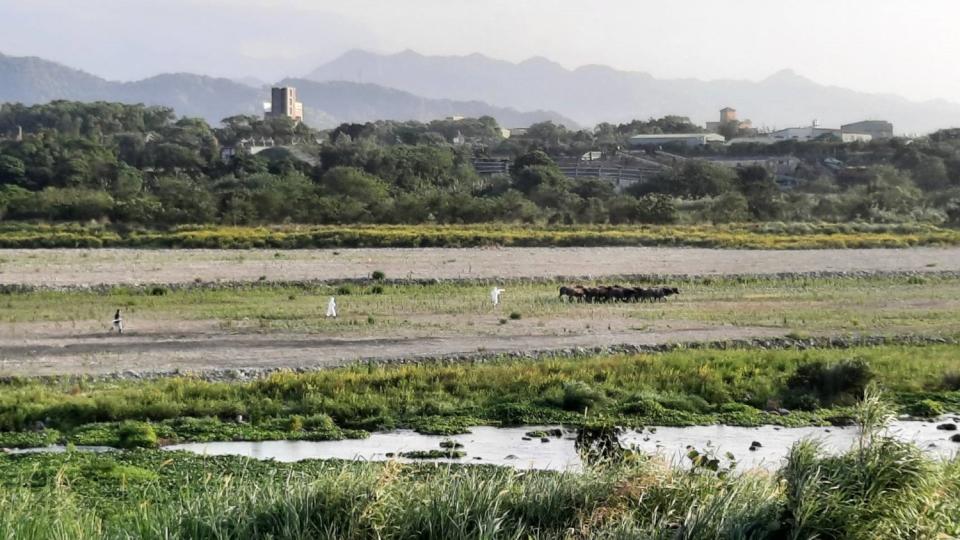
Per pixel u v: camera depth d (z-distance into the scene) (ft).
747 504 59.67
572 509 62.80
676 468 67.46
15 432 111.34
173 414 119.44
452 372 137.69
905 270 270.26
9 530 59.16
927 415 128.67
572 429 119.96
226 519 60.54
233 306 201.87
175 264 262.47
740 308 208.95
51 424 114.52
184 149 604.08
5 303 202.28
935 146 643.86
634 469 66.54
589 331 179.83
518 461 103.96
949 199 509.76
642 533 58.23
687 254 301.84
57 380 135.85
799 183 603.67
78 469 91.81
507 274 253.24
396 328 180.04
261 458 104.06
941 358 158.71
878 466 57.62
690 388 136.87
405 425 120.26
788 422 124.47
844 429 121.70
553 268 265.54
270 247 306.76
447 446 110.93
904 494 56.90
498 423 121.29
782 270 268.41
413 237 317.83
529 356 156.97
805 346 171.73
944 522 56.49
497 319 190.80
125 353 156.66
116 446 107.24
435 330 178.40
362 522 59.36
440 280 238.89
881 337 178.40
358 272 252.01
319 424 117.70
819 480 57.62
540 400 129.39
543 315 196.13
